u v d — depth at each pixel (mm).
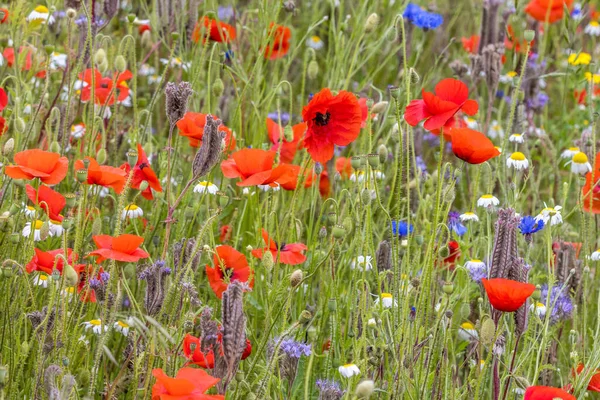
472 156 3844
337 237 4082
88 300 4242
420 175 5785
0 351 4090
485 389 4434
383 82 8031
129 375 3973
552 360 4801
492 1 7062
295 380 4266
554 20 7750
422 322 4258
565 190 4875
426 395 4012
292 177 4227
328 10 9094
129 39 5254
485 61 6695
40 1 7328
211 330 3350
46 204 4090
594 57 8164
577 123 7777
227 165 4168
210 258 4215
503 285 3457
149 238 5035
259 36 6773
